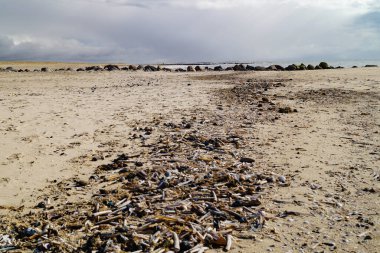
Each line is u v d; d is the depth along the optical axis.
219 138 11.06
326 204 6.45
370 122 13.55
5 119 13.92
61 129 12.55
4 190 7.38
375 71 35.28
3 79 33.25
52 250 5.09
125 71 49.91
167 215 6.03
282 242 5.19
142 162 8.93
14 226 5.82
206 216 5.97
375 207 6.30
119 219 5.94
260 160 9.01
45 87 26.62
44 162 9.15
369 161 8.86
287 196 6.80
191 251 4.90
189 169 8.27
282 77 33.81
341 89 23.56
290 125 13.11
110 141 11.14
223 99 19.97
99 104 18.08
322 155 9.41
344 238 5.28
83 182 7.70
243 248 5.04
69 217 6.12
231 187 7.24
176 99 20.06
